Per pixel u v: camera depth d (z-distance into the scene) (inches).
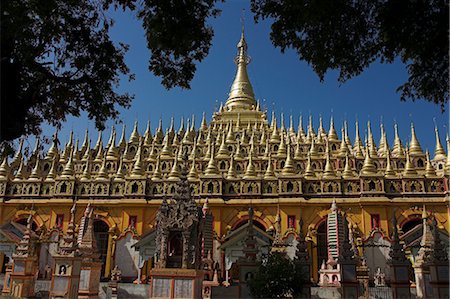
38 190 1670.8
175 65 716.0
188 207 812.0
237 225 1530.5
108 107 725.3
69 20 631.8
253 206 1533.0
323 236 1477.6
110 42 668.7
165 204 822.5
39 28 601.9
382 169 1811.0
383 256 1393.9
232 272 1389.0
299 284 761.6
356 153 1989.4
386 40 572.7
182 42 652.1
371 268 1384.1
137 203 1568.7
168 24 629.6
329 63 653.3
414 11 533.6
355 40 623.5
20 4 526.3
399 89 646.5
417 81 628.7
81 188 1653.5
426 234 943.7
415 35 549.3
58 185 1648.6
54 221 1601.9
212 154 1712.6
